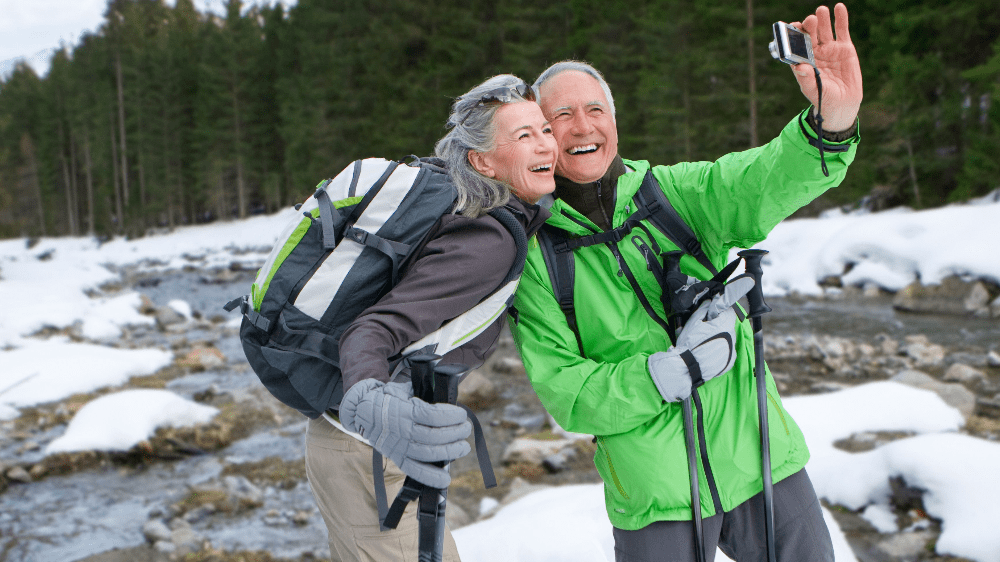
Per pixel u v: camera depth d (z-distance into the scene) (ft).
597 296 5.08
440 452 3.43
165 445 20.02
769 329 34.73
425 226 4.31
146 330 44.88
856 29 73.15
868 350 28.66
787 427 5.15
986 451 12.07
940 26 61.16
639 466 4.92
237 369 31.40
